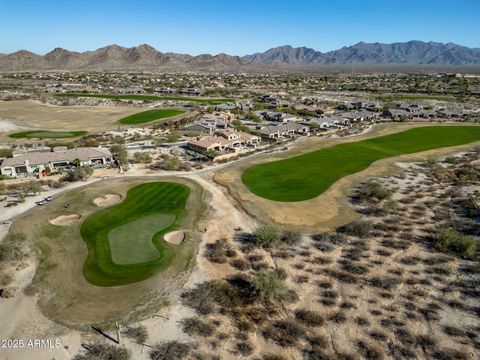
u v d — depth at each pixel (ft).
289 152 363.76
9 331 123.85
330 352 115.55
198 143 368.27
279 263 164.55
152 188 257.55
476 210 214.69
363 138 426.92
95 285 148.56
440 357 113.29
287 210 223.71
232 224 204.33
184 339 120.06
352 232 190.49
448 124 506.89
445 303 137.28
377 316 131.34
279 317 131.03
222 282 150.61
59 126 497.87
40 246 177.99
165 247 176.65
